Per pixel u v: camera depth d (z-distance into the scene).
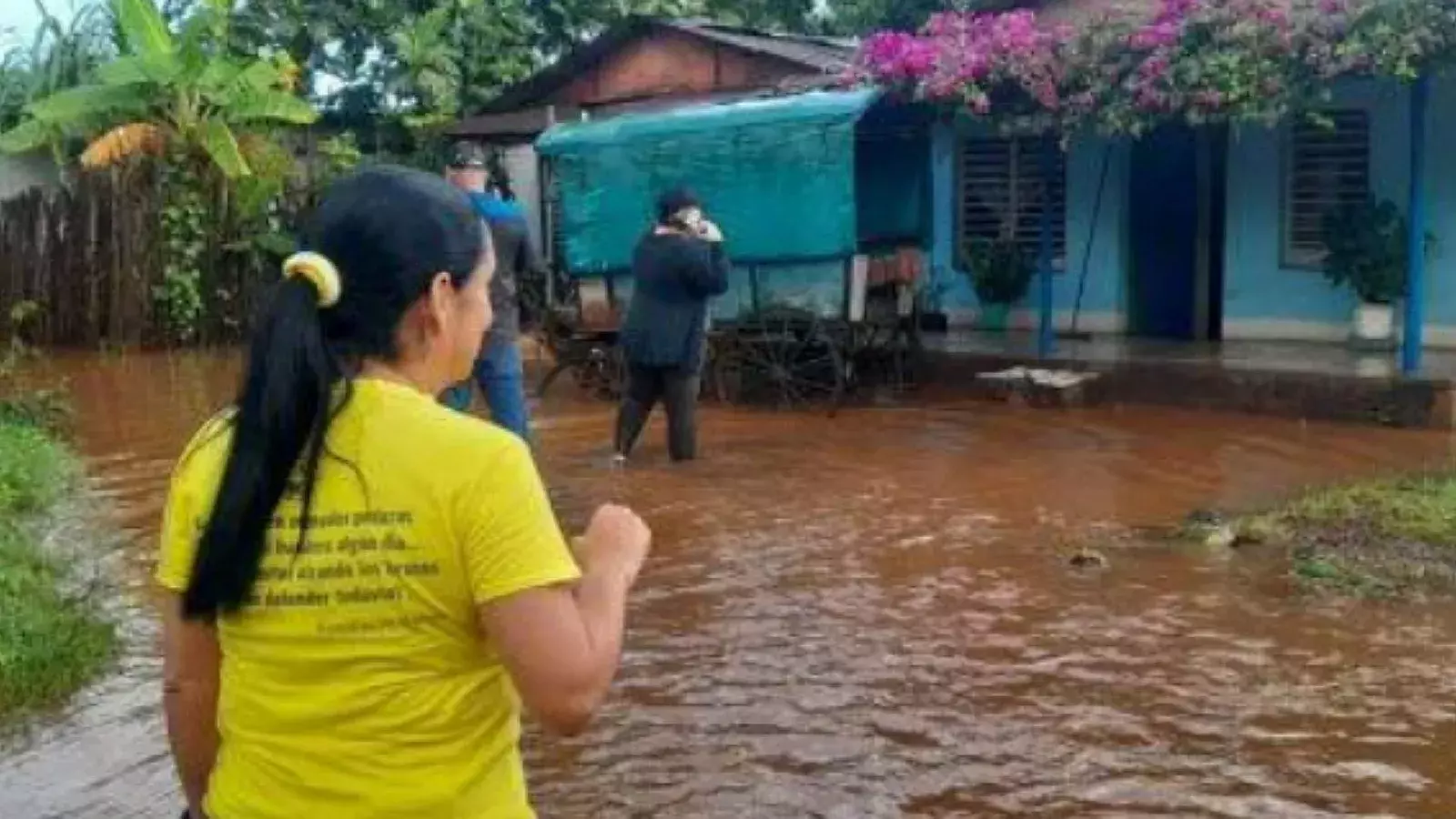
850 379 12.96
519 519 1.99
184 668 2.15
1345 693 5.64
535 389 14.17
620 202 13.09
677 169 12.81
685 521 8.59
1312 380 11.65
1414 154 11.37
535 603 1.99
